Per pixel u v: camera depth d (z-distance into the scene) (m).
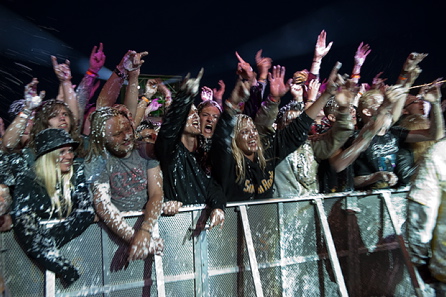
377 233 3.30
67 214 2.40
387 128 3.25
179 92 2.49
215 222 2.58
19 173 2.35
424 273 2.67
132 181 2.61
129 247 2.44
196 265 2.68
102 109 2.64
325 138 3.25
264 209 2.89
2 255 2.27
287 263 2.95
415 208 2.58
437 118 3.35
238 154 2.80
